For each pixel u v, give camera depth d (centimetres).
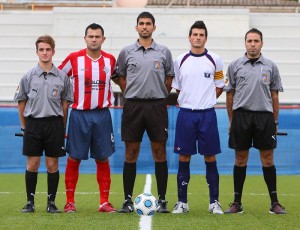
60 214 759
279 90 801
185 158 800
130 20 2167
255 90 784
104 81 796
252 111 789
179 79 800
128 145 794
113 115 1545
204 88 790
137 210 740
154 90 781
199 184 1280
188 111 790
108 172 811
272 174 801
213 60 793
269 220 714
